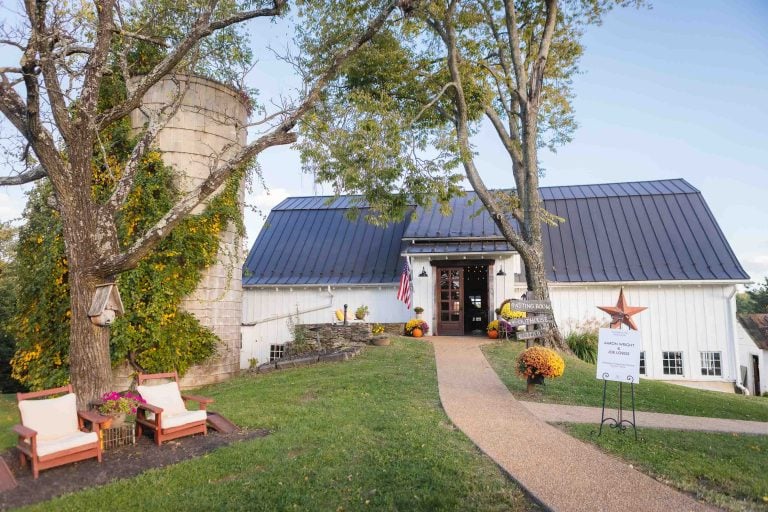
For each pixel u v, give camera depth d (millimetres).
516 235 16156
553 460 6527
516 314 17750
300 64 11211
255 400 10188
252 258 23734
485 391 10641
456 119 17484
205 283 14281
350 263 22766
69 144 8234
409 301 20406
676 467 6367
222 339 14609
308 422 8203
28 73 7656
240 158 8883
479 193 16516
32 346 13047
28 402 6719
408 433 7477
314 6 15844
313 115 12750
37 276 12969
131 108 9164
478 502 5332
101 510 5176
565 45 17828
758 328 24938
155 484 5844
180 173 13703
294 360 14602
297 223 25391
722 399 12156
